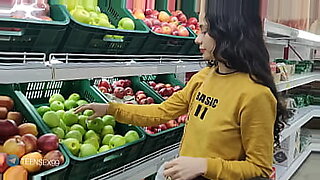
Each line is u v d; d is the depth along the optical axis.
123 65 1.47
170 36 1.91
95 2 1.74
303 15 3.70
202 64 2.05
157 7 2.47
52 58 1.25
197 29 2.38
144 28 1.79
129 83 2.27
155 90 2.35
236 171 1.30
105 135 1.66
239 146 1.37
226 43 1.37
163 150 1.82
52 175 1.20
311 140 4.92
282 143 3.61
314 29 4.06
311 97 4.89
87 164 1.34
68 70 1.20
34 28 1.17
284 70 3.09
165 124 1.94
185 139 1.49
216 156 1.37
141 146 1.64
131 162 1.61
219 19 1.39
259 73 1.37
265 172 1.33
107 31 1.48
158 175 1.44
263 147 1.33
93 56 1.51
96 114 1.65
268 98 1.34
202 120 1.42
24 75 1.04
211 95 1.44
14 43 1.17
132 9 2.15
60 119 1.55
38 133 1.41
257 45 1.40
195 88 1.64
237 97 1.35
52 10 1.35
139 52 1.80
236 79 1.40
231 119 1.36
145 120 1.67
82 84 1.92
